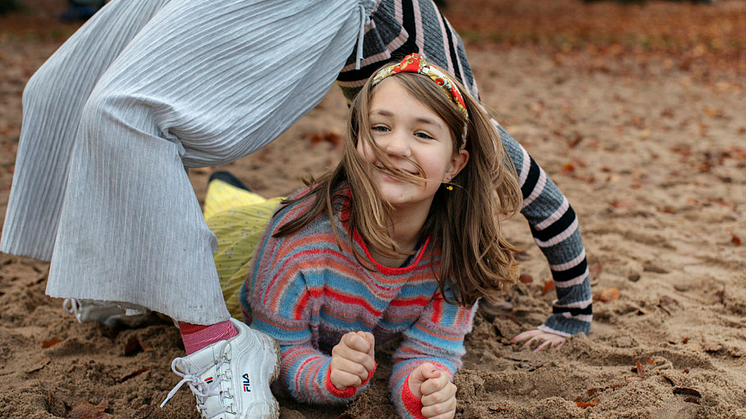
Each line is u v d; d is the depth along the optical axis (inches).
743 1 1034.1
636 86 355.6
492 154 80.2
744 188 188.9
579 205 172.4
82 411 84.4
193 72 71.2
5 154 209.3
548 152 222.8
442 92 73.4
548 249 99.0
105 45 82.3
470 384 89.7
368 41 84.6
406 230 78.6
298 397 84.5
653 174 201.8
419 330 87.0
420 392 77.0
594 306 117.0
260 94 74.8
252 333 80.2
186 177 71.8
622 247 144.2
